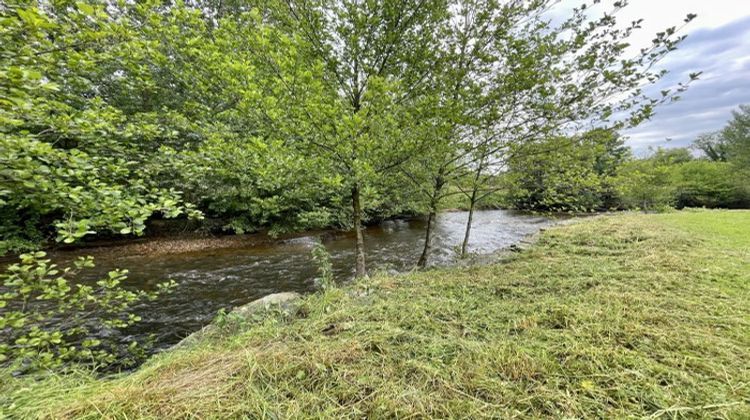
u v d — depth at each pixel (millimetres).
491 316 2496
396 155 3941
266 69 3412
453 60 4293
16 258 7387
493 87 4273
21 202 2289
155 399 1490
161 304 4992
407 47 4512
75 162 2133
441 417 1390
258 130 4012
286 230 11352
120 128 3311
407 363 1796
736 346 1861
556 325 2281
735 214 9516
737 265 3654
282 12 4051
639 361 1729
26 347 2133
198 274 6820
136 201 2594
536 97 4035
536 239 7156
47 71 2266
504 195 5992
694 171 21312
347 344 2025
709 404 1391
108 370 2775
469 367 1743
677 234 6027
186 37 3311
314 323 2469
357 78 4539
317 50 4172
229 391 1569
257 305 3461
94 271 6992
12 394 1575
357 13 4137
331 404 1485
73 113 2457
